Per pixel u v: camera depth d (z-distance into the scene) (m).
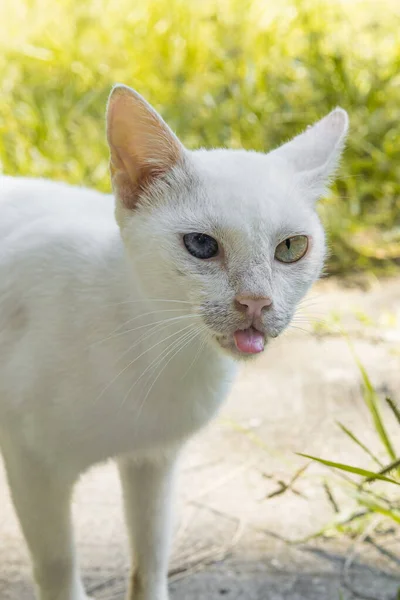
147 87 1.46
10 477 0.72
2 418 0.71
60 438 0.70
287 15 1.68
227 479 0.87
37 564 0.72
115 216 0.69
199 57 1.53
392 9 1.78
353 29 1.65
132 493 0.75
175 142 0.67
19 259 0.71
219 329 0.66
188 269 0.67
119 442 0.71
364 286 1.15
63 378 0.69
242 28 1.61
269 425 0.92
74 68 1.50
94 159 1.29
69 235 0.71
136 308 0.69
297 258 0.68
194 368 0.70
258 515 0.83
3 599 0.76
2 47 1.56
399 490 0.84
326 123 0.73
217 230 0.66
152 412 0.70
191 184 0.67
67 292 0.69
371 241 1.25
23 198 0.76
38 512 0.71
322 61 1.46
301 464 0.88
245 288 0.65
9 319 0.71
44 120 1.33
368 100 1.41
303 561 0.79
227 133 1.34
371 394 0.83
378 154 1.34
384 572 0.78
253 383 0.98
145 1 1.69
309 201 0.69
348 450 0.89
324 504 0.84
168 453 0.74
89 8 1.70
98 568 0.79
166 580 0.77
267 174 0.68
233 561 0.79
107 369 0.69
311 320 0.95
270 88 1.44
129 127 0.67
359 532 0.81
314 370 1.00
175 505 0.79
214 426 0.92
